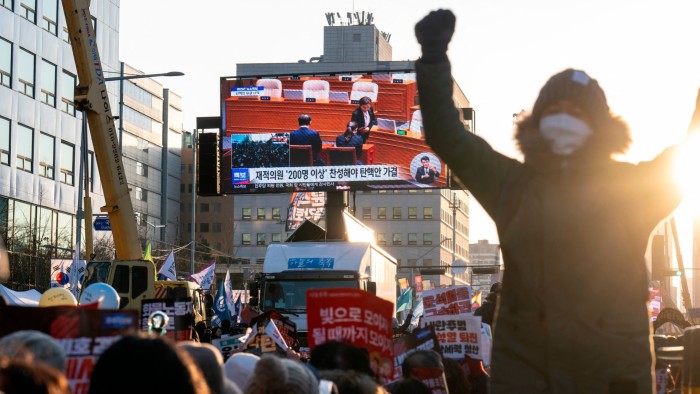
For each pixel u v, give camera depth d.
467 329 10.80
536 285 3.87
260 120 37.44
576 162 3.88
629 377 3.80
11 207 62.00
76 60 27.23
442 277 149.00
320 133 37.12
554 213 3.85
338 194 37.00
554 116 3.87
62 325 4.66
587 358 3.81
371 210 149.50
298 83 37.38
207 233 170.62
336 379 5.97
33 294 22.62
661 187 3.92
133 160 120.06
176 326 10.77
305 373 5.43
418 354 8.24
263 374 5.31
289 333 15.97
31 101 64.88
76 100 27.06
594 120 3.88
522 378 3.89
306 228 31.95
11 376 2.86
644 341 3.86
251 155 37.38
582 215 3.84
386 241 149.25
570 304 3.83
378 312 7.27
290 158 37.25
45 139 66.62
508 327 3.94
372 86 36.91
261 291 29.98
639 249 3.93
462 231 171.88
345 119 37.03
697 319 22.52
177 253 102.56
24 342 4.05
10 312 4.65
